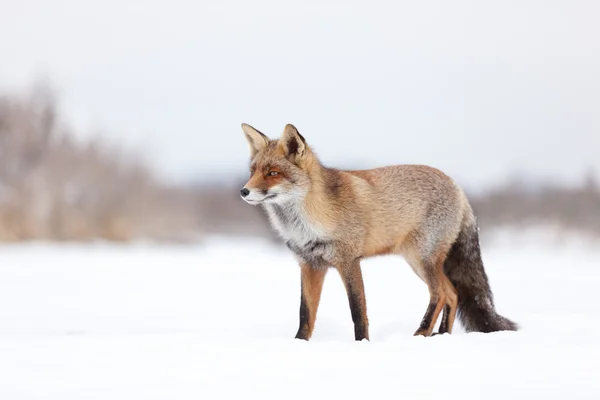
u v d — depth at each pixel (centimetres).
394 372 1220
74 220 7538
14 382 1177
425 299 2983
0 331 2055
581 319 2019
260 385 1143
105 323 2269
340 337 2033
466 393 1073
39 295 3153
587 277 4159
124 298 3086
